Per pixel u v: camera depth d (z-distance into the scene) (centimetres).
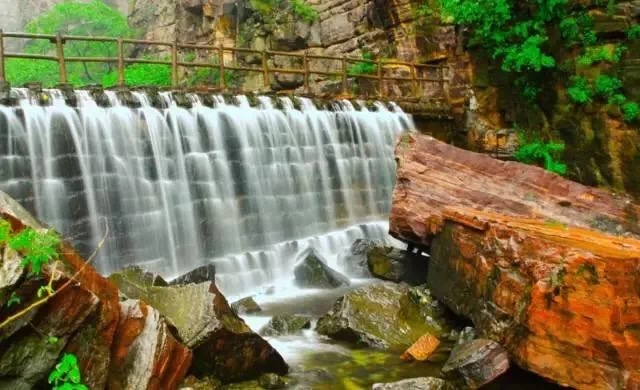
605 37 1310
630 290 555
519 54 1363
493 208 970
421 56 1777
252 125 1260
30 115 962
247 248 1211
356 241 1198
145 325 560
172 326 585
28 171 952
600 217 950
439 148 1023
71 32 3441
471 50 1603
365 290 861
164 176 1112
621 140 1278
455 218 844
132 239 1050
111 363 528
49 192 969
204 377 615
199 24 2806
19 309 446
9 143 936
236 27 2558
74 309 480
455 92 1655
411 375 679
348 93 1623
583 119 1347
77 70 3362
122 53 1194
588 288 574
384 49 1941
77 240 984
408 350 727
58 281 465
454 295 820
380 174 1484
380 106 1533
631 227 945
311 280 1061
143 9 3438
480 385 636
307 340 788
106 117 1050
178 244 1112
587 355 577
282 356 732
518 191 982
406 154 1023
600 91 1295
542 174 988
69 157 997
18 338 451
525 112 1479
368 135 1477
